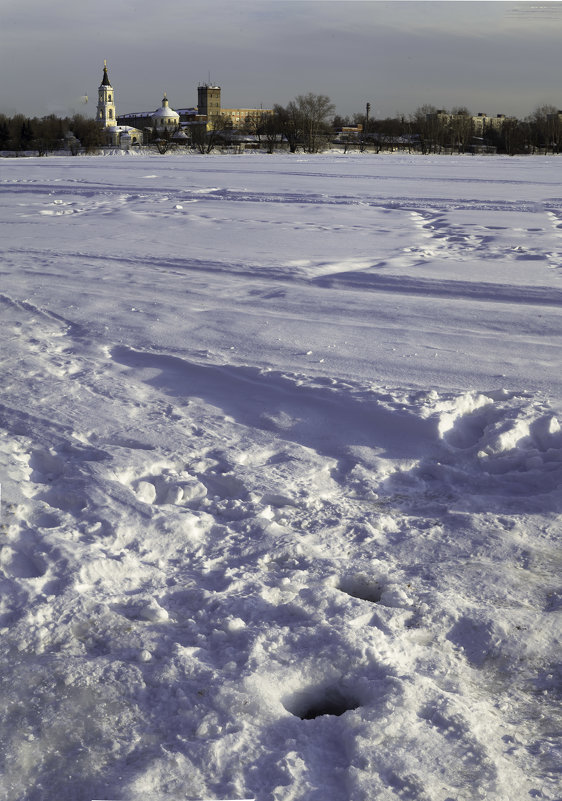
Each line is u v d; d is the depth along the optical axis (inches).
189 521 182.7
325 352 331.0
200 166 1793.8
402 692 123.5
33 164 1913.1
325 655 133.5
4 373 294.7
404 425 241.9
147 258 568.1
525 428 237.3
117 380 293.6
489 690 131.5
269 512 192.7
